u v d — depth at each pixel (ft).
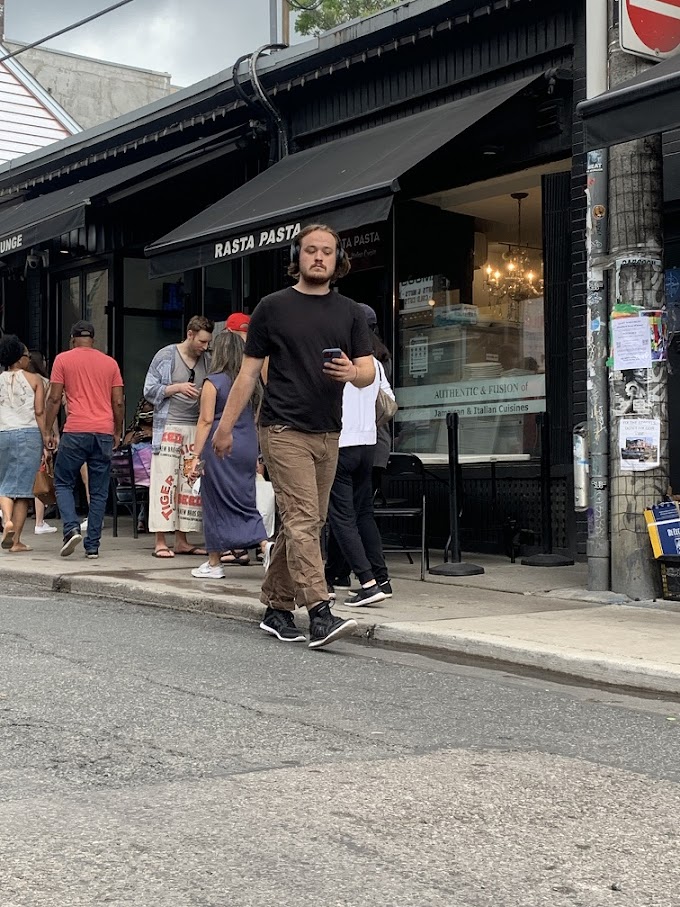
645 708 16.85
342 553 24.81
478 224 34.65
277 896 9.40
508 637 20.54
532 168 32.94
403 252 36.65
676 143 29.48
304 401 19.85
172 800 11.82
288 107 39.63
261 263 42.93
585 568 30.22
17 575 29.32
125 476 38.40
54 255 53.21
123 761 13.23
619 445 25.05
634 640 20.42
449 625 21.75
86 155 47.98
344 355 19.38
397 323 36.94
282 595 21.39
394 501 29.99
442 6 33.01
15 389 34.12
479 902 9.40
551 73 30.99
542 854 10.56
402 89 35.86
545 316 32.24
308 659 19.63
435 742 14.44
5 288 54.75
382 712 15.97
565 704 16.94
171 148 45.03
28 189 52.29
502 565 31.24
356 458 23.72
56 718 15.05
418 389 36.27
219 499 27.89
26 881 9.63
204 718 15.25
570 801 12.18
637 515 24.97
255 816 11.37
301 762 13.34
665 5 24.93
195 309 47.93
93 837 10.69
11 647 19.88
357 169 32.04
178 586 26.40
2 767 12.91
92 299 51.57
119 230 49.08
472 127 30.58
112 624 22.68
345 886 9.65
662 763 13.88
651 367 24.82
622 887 9.81
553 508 31.99
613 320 24.98
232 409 20.22
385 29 34.78
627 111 21.84
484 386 34.35
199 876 9.79
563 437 31.78
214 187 44.04
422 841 10.80
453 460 29.58
